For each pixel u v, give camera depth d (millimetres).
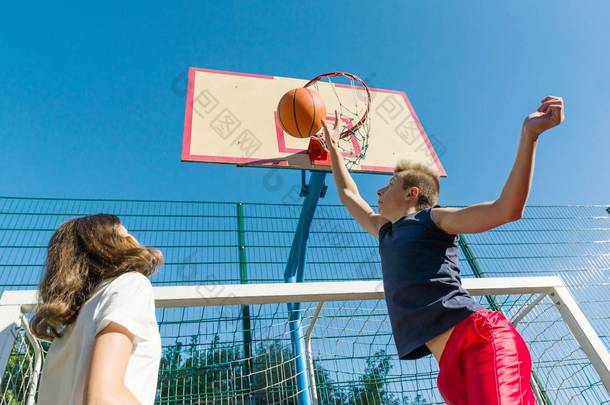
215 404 2367
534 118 1002
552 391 2412
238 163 3301
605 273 3605
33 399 1710
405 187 1568
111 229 1015
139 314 755
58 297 854
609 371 2064
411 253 1288
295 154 3424
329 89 4207
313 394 2377
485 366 1028
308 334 2561
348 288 2111
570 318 2264
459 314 1162
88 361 658
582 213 4113
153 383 766
